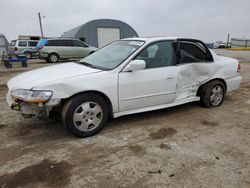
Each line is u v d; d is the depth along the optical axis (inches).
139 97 145.0
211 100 182.1
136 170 101.4
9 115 169.6
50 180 95.1
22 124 152.6
